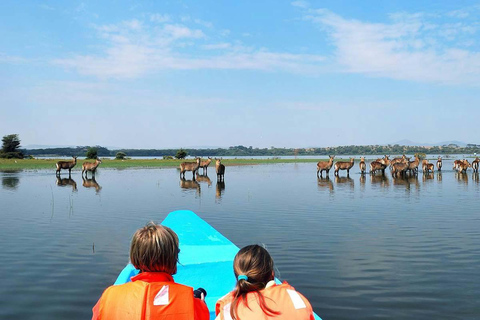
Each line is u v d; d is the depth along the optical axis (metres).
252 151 181.50
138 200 16.95
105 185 24.89
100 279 6.50
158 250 2.37
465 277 6.45
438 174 35.72
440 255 7.80
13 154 87.56
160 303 2.28
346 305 5.32
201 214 13.00
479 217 12.21
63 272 6.88
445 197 17.58
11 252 8.24
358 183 25.78
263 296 2.32
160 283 2.35
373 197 17.70
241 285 2.36
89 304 5.46
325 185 24.20
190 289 2.42
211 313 4.30
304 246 8.54
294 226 10.84
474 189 21.27
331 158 34.12
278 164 64.88
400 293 5.75
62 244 8.96
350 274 6.62
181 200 16.89
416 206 14.74
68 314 5.12
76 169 47.72
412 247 8.45
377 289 5.91
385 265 7.11
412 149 179.88
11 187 23.47
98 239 9.48
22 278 6.57
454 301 5.44
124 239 9.48
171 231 2.49
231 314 2.32
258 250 2.48
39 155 182.25
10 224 11.51
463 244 8.67
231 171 42.41
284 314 2.29
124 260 7.65
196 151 169.88
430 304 5.35
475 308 5.19
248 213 13.16
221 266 5.70
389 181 27.50
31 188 22.81
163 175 35.75
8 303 5.49
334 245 8.62
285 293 2.38
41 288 6.08
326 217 12.33
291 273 6.69
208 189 21.92
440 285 6.09
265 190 21.20
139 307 2.26
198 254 5.96
